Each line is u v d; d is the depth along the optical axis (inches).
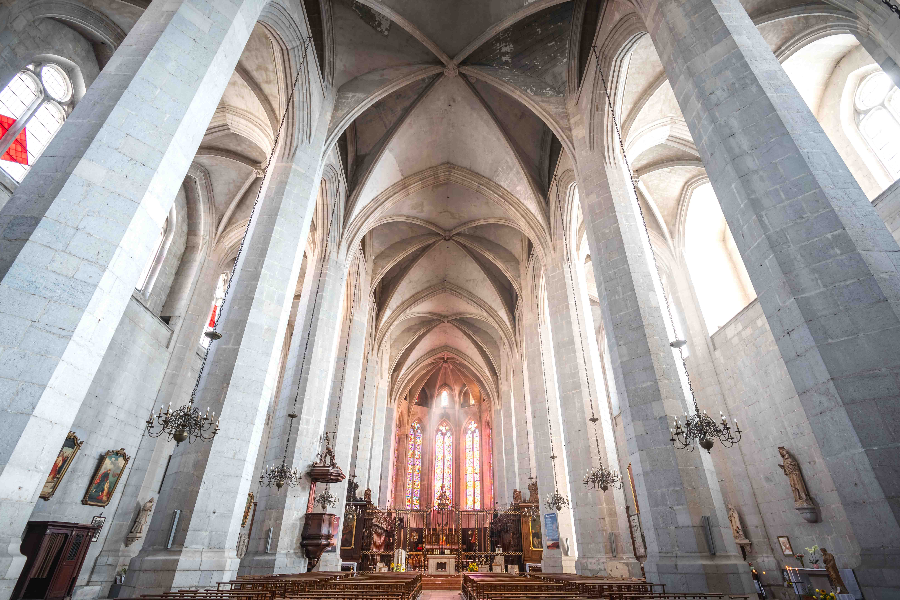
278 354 437.1
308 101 534.9
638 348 411.8
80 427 507.8
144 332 616.7
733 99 281.7
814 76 550.3
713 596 270.1
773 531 538.0
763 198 252.2
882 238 227.3
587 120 551.2
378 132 738.2
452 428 1664.6
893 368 199.0
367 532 911.0
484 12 602.5
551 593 266.8
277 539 509.7
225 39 315.6
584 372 640.4
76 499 506.6
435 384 1691.7
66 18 471.2
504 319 1138.0
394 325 1191.6
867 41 381.1
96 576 528.1
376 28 605.0
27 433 190.1
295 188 494.9
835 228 230.1
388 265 967.6
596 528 551.5
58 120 494.0
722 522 346.9
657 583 343.3
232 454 378.6
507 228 957.2
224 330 414.6
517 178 779.4
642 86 577.6
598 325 992.9
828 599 331.0
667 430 373.1
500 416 1328.7
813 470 477.4
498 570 954.1
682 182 707.4
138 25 291.0
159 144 261.4
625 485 792.3
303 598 232.2
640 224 484.1
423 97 699.4
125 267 237.9
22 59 442.0
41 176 230.4
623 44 497.7
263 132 612.7
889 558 180.9
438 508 1267.2
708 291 690.2
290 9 482.9
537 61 621.0
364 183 737.0
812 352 216.7
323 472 567.5
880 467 189.2
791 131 258.5
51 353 202.5
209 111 302.0
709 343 661.9
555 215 740.0
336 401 778.2
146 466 613.9
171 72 280.1
